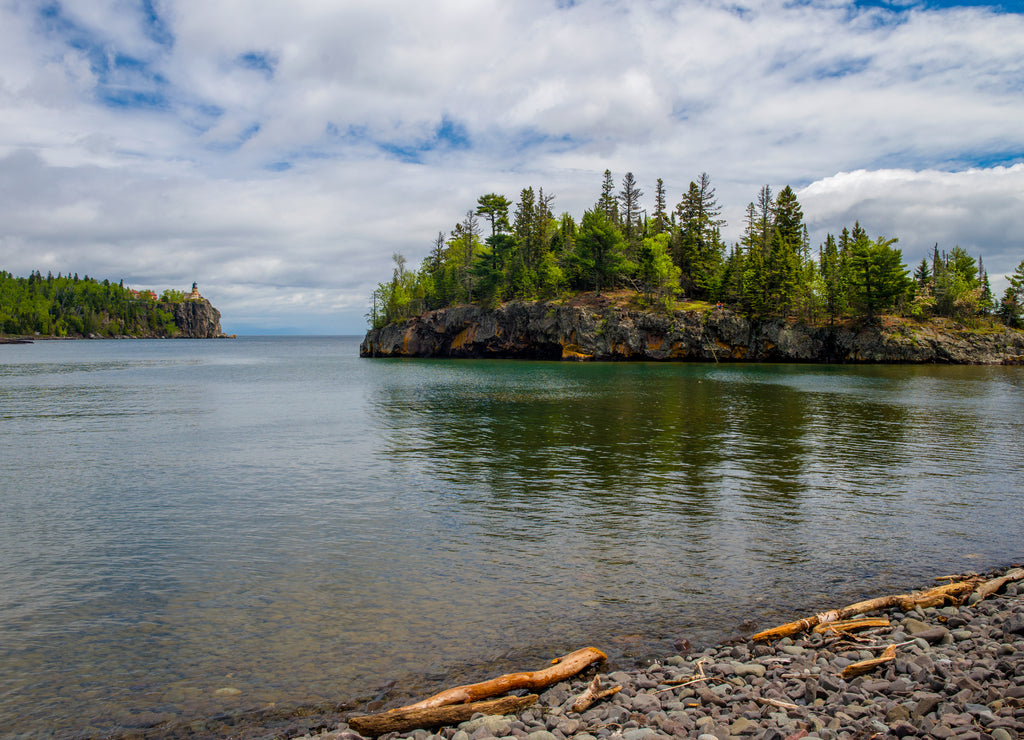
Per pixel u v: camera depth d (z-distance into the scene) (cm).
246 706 791
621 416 3609
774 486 1962
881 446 2647
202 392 5281
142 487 1977
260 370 8438
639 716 726
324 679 855
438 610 1071
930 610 1041
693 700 773
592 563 1293
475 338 11575
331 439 2878
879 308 9806
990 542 1424
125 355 13338
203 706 792
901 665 838
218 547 1406
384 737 724
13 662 903
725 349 9938
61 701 804
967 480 2041
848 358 9619
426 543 1425
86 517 1650
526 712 766
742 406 4066
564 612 1062
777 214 11844
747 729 687
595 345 10231
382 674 866
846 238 13225
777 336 9800
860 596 1123
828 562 1297
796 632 973
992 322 10219
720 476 2100
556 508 1717
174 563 1307
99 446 2719
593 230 11431
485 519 1616
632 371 7700
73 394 5112
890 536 1467
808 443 2717
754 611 1065
